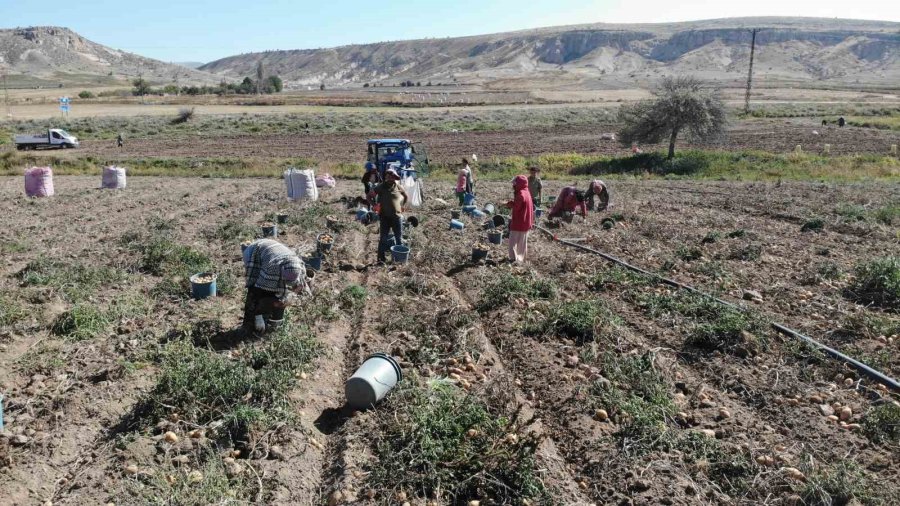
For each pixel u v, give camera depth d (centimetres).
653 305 941
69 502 479
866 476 530
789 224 1669
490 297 966
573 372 720
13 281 1027
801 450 574
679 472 534
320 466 547
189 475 506
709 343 807
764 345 805
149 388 661
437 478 507
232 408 598
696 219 1727
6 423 587
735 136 4559
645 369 724
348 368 738
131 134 5334
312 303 906
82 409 615
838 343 824
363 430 591
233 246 1315
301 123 5881
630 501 495
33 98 11550
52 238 1422
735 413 645
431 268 1180
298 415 594
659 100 3350
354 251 1290
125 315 862
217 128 5672
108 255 1222
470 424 567
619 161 3372
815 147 3875
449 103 9300
